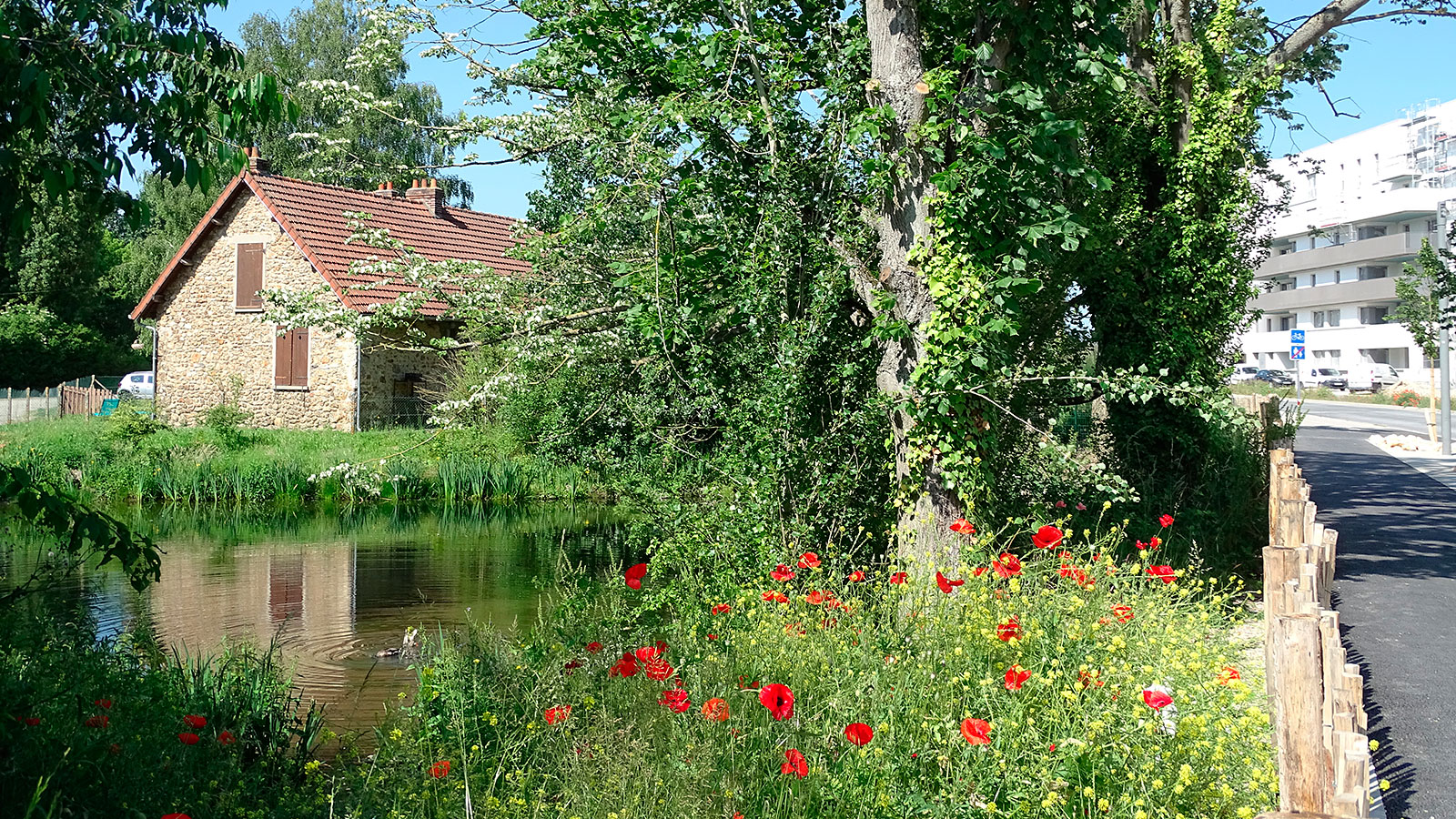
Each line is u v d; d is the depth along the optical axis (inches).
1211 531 489.4
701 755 181.9
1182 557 463.8
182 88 217.8
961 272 358.6
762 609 271.1
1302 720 168.9
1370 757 242.4
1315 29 584.1
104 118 219.9
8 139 220.7
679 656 252.1
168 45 216.7
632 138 410.3
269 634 471.8
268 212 1259.8
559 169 517.3
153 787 192.5
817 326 382.0
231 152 224.2
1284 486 417.4
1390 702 287.7
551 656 255.9
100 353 2055.9
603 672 240.4
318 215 1262.3
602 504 921.5
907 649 231.0
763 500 372.8
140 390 1792.6
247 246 1270.9
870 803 175.6
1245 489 533.0
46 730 195.9
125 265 2222.0
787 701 172.9
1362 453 1032.2
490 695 243.4
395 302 507.5
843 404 387.9
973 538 328.2
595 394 502.6
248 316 1272.1
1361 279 2596.0
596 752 194.1
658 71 417.1
